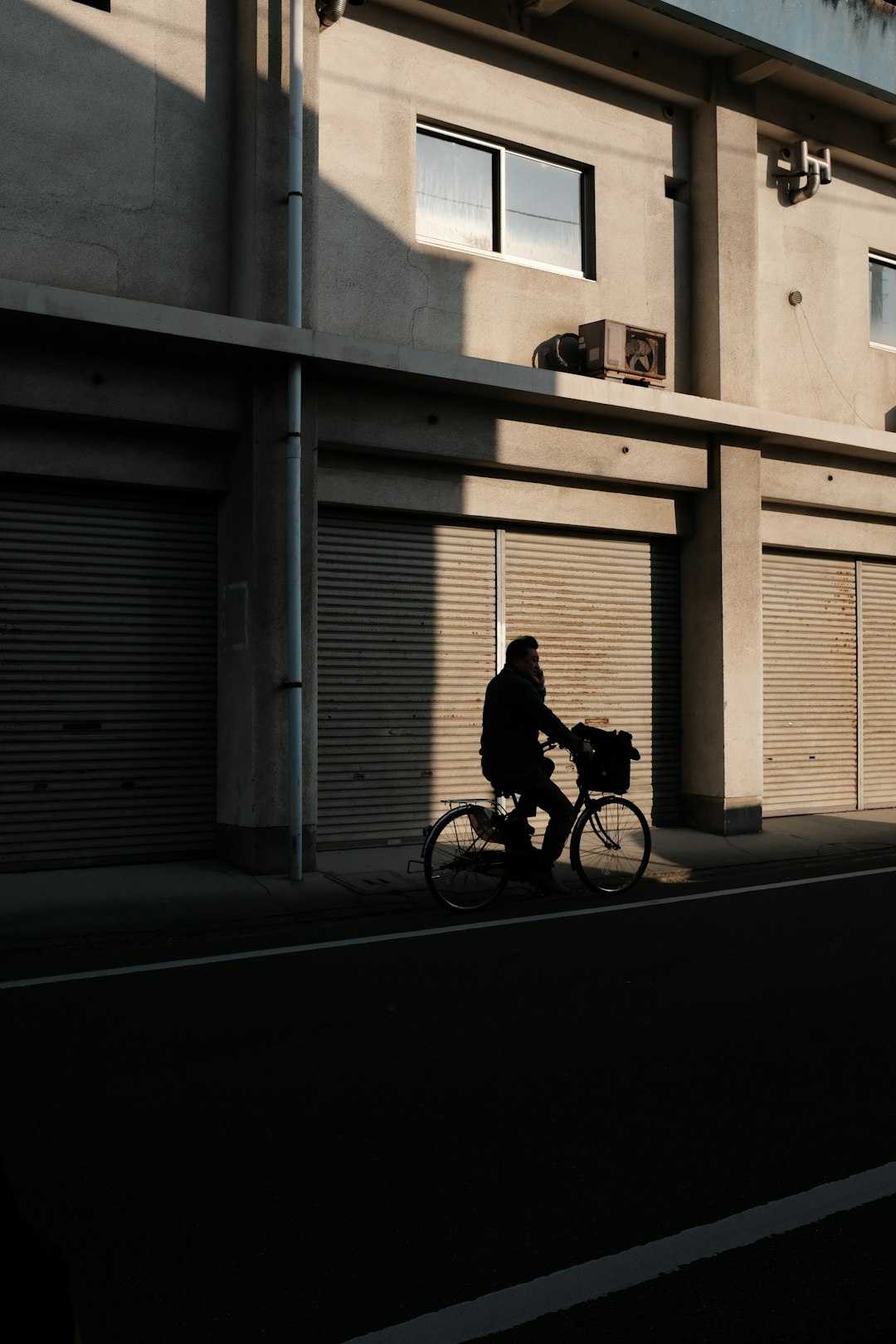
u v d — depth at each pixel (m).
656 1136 3.99
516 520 10.98
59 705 8.89
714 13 11.02
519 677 8.16
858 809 13.61
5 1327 1.23
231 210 9.34
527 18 10.59
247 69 9.15
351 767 10.15
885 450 12.77
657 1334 2.77
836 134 12.97
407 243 10.16
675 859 10.30
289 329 8.83
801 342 12.87
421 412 9.99
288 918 7.90
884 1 12.48
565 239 11.32
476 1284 3.00
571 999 5.66
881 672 13.97
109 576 9.10
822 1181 3.64
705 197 11.91
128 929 7.41
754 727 11.99
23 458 8.55
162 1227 3.30
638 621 11.96
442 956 6.57
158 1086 4.44
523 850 8.15
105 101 8.81
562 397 10.30
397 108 10.12
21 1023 5.25
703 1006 5.55
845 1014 5.42
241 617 9.18
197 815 9.46
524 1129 4.04
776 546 12.93
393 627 10.38
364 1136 3.97
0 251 8.37
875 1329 2.80
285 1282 3.00
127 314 8.18
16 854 8.73
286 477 9.09
